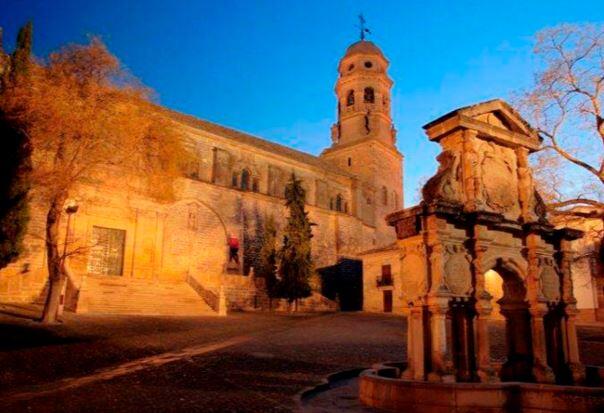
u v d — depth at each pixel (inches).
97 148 869.8
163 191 1020.5
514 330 489.7
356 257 2235.5
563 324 488.1
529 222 486.3
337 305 1834.4
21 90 816.3
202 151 1787.6
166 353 643.5
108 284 1243.8
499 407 353.1
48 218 861.2
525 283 478.6
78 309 1031.6
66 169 839.7
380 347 810.8
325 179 2260.1
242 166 1914.4
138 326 890.7
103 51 884.6
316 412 372.5
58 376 489.4
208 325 998.4
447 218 432.5
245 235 1795.0
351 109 2623.0
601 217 746.2
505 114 504.1
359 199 2385.6
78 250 943.0
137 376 493.4
